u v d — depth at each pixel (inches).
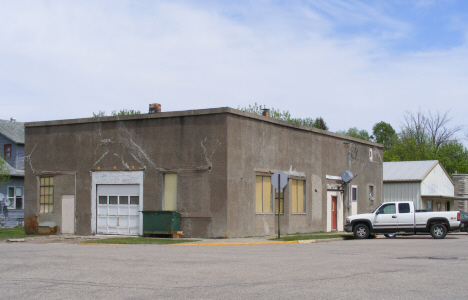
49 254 604.1
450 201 1886.1
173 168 932.0
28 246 761.6
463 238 968.9
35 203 1062.4
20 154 1754.4
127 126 982.4
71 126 1039.6
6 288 371.6
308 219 1106.7
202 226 898.7
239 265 499.8
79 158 1026.7
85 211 1013.2
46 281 400.8
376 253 627.5
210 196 896.3
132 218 971.3
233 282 396.8
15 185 1711.4
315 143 1151.0
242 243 799.1
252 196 948.6
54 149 1053.8
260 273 444.8
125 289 367.2
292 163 1066.7
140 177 963.3
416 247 719.1
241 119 927.0
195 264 507.5
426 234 1127.0
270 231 995.9
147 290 363.3
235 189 903.1
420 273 446.3
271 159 1003.9
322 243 824.3
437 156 2576.3
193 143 918.4
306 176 1109.1
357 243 816.3
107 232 991.6
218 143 895.7
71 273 441.7
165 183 945.5
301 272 451.2
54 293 352.8
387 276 428.5
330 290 362.6
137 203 968.3
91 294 349.1
